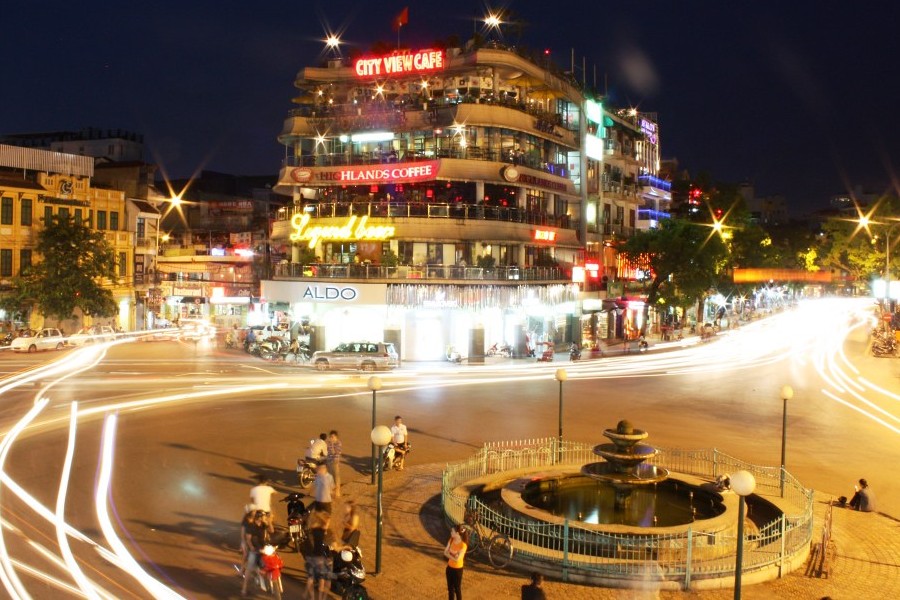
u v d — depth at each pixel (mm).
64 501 17703
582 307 63188
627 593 13766
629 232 75062
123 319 65625
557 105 62031
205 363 45344
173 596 12891
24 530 15609
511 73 54688
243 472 21062
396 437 22078
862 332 79938
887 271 71625
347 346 44375
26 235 56000
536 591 11961
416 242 51781
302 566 14805
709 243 64625
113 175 70188
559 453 23156
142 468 20906
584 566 14203
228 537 15992
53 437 24109
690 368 47625
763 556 14906
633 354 57031
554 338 60531
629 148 77625
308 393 34531
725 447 25672
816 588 14258
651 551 14602
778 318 104625
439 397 34312
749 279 80062
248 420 27969
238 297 70875
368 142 54312
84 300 54844
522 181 53469
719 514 17984
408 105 52906
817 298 165750
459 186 53500
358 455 23469
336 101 57469
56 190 58938
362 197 52750
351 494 19406
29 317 56531
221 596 13078
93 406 29672
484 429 27594
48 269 54000
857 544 16688
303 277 51500
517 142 54781
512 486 18406
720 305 95812
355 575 13000
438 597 13391
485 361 50594
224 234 86062
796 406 33812
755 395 36750
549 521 15883
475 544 15398
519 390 36969
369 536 16344
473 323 51594
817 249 124000
